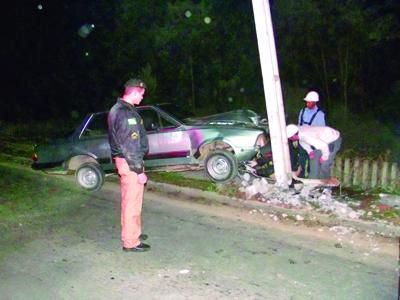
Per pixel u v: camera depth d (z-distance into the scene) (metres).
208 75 17.12
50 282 5.23
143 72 16.48
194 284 5.09
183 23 16.89
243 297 4.78
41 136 16.08
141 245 6.04
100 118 9.36
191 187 8.53
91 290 5.02
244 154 8.44
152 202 8.22
